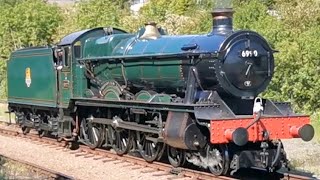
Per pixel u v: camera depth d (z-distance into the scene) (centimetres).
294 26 2728
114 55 1517
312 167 1378
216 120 1121
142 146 1430
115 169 1359
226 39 1180
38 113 1961
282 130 1183
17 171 1362
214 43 1194
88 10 3750
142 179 1233
